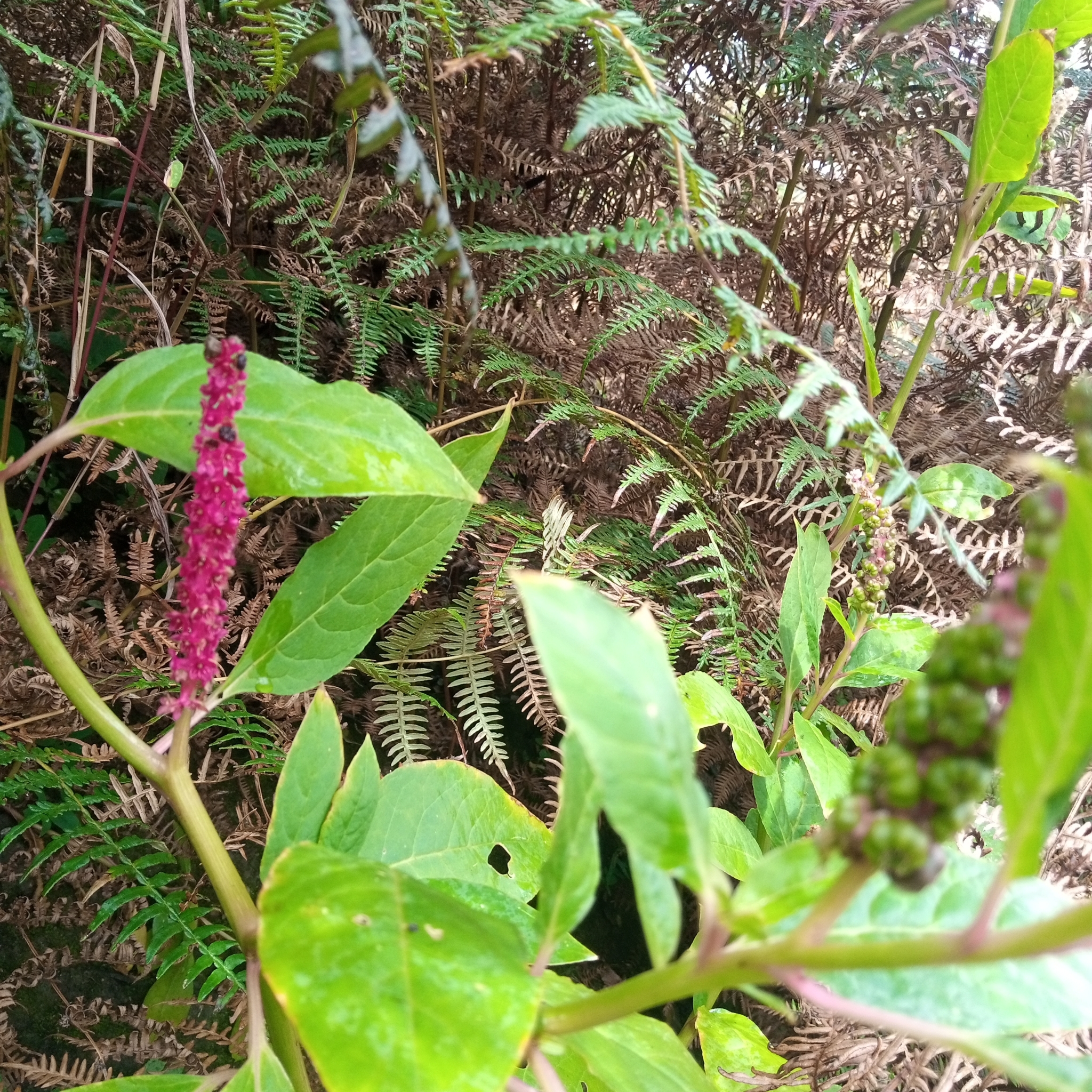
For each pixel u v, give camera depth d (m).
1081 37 0.56
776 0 0.85
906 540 0.74
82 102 0.77
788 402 0.36
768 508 0.83
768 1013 0.80
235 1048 0.62
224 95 0.82
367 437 0.35
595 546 0.73
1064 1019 0.29
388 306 0.79
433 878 0.41
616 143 0.90
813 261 0.94
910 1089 0.50
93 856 0.53
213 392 0.31
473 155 0.87
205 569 0.33
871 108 0.85
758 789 0.63
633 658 0.25
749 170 0.86
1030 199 0.60
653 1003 0.28
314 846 0.33
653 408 0.86
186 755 0.35
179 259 0.80
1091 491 0.20
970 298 0.63
